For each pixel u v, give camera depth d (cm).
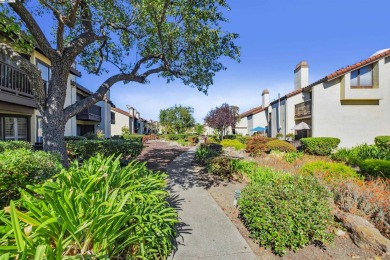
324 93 1563
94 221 204
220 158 822
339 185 483
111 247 232
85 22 655
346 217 378
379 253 312
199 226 386
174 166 958
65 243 196
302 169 669
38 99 574
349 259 306
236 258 297
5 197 300
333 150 1384
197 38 709
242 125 3400
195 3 587
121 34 865
